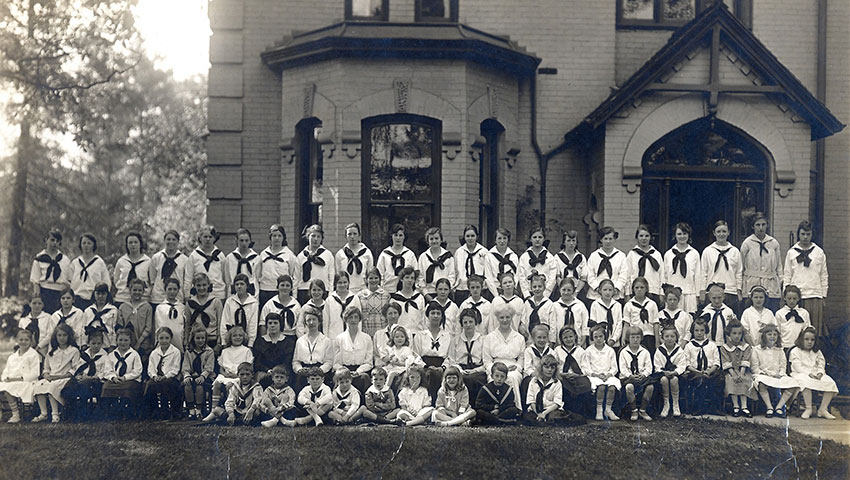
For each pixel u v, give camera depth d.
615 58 11.95
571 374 8.35
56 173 14.13
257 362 8.33
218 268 8.98
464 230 10.34
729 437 7.58
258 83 11.48
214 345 8.52
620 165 10.64
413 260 9.41
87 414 8.20
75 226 14.12
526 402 8.19
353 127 10.65
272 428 7.71
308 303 8.62
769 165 10.60
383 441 7.27
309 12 11.52
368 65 10.69
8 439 7.37
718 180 10.74
